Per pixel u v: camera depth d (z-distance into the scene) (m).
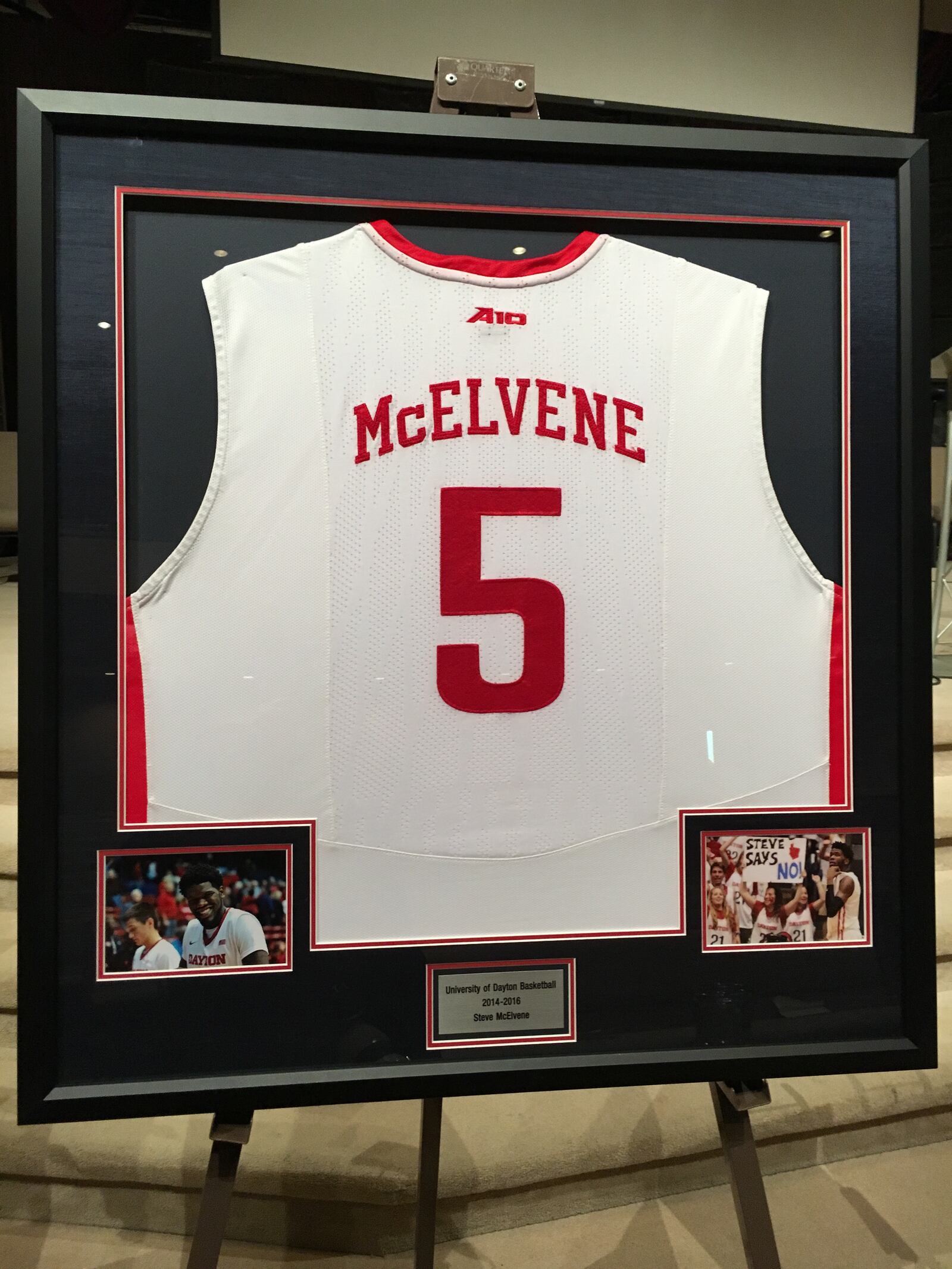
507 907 0.80
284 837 0.78
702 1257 1.15
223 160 0.76
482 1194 1.19
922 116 4.22
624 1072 0.77
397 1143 1.20
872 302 0.83
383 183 0.77
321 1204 1.17
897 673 0.83
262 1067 0.76
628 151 0.79
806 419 0.83
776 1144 1.32
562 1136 1.23
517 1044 0.78
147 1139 1.21
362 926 0.78
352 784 0.79
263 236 0.77
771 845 0.82
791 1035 0.81
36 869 0.72
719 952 0.81
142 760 0.76
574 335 0.82
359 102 3.60
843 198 0.82
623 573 0.83
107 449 0.75
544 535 0.82
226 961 0.76
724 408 0.83
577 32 2.42
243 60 2.30
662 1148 1.24
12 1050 1.31
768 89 2.58
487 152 0.78
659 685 0.83
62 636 0.74
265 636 0.78
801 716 0.84
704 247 0.82
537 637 0.82
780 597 0.84
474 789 0.80
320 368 0.79
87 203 0.74
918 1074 1.38
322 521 0.79
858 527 0.83
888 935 0.83
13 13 3.76
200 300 0.77
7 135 3.83
